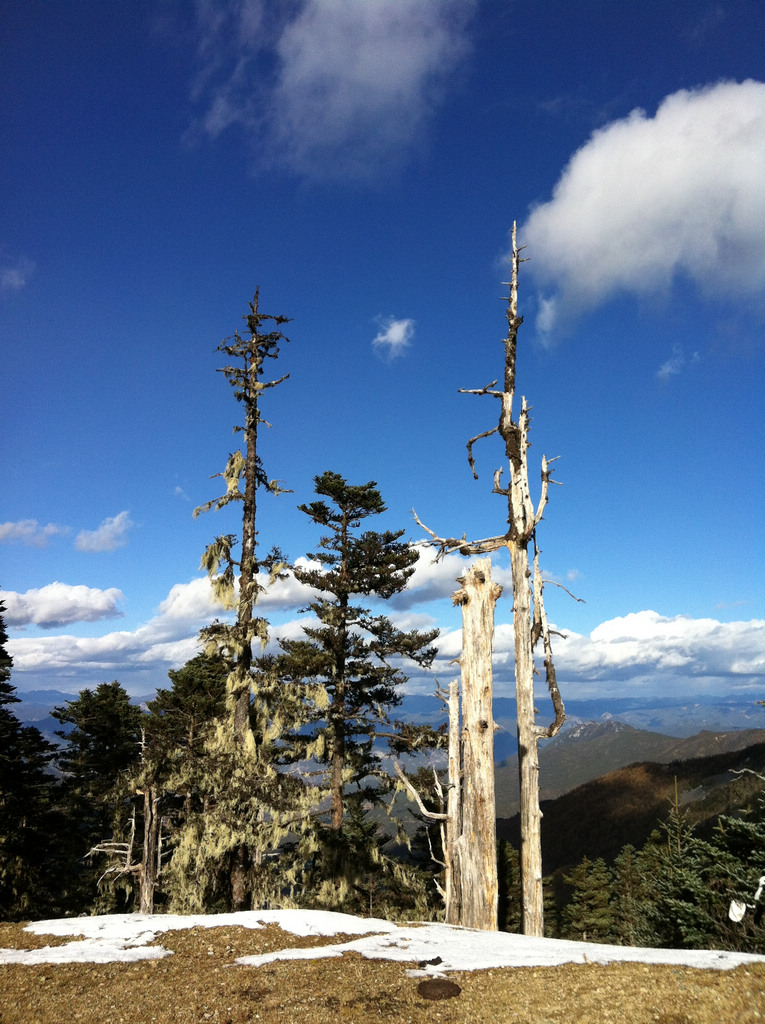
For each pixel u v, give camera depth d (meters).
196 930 12.02
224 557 21.20
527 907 15.17
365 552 25.66
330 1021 7.64
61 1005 8.30
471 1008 7.79
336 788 23.61
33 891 30.30
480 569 15.12
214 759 19.94
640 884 38.38
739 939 12.16
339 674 25.19
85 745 37.88
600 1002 7.39
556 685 16.14
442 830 15.98
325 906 22.61
